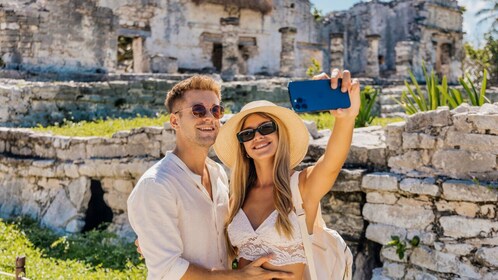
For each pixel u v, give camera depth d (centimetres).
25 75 1662
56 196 906
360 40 3375
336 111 301
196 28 2680
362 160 577
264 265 314
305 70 3166
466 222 474
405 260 513
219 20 2748
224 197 344
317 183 316
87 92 1357
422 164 520
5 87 1252
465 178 487
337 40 3030
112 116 1370
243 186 337
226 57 2709
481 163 478
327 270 328
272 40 2961
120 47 3006
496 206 459
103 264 692
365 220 559
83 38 1922
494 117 470
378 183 536
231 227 327
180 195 309
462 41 3466
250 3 2773
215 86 331
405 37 3244
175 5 2614
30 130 1003
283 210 312
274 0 2970
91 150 875
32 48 1814
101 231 842
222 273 301
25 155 984
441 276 488
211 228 320
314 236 333
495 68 3266
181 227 310
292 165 353
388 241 526
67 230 861
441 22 3331
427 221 502
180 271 294
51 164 914
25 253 715
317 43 3216
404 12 3256
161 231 296
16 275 449
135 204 301
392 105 1692
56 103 1316
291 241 310
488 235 462
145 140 805
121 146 837
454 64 3431
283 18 3019
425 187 498
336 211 577
